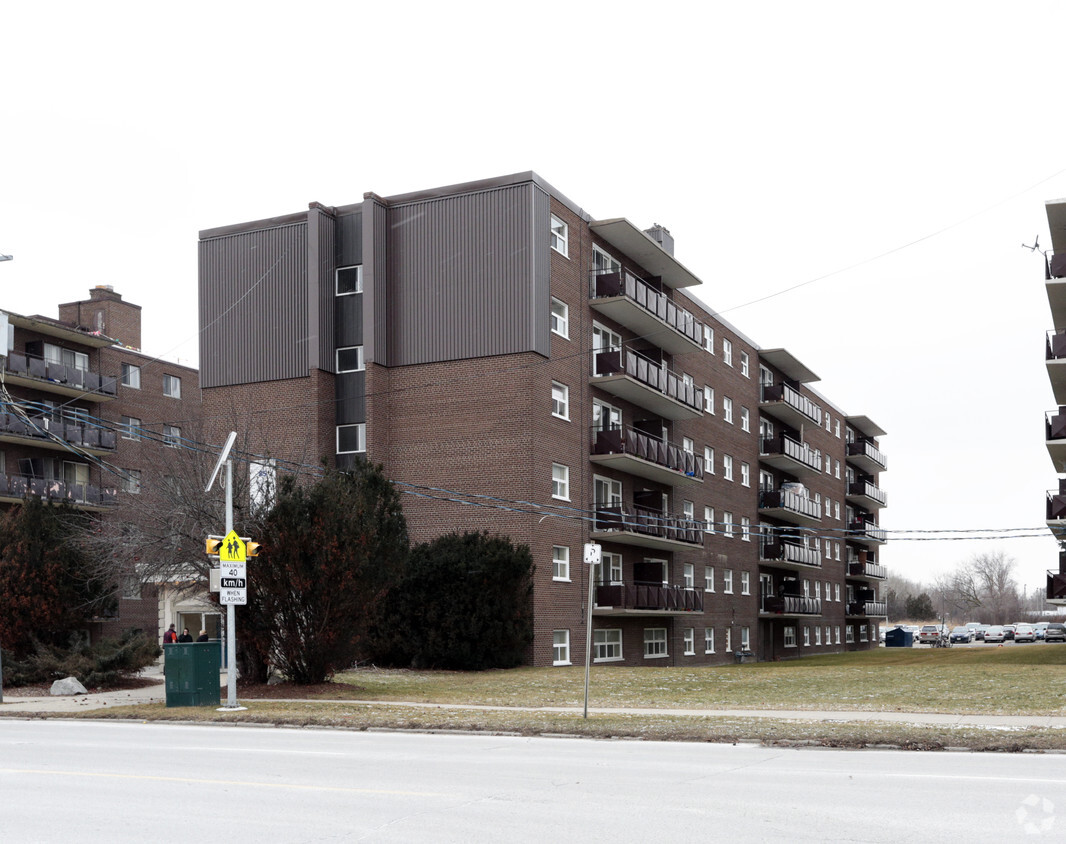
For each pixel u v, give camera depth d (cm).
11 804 1018
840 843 810
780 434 6469
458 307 3881
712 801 1003
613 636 4247
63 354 5009
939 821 895
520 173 3831
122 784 1138
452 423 3844
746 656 5534
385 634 3488
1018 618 15988
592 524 4081
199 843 831
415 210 3994
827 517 7438
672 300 4988
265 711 2064
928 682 2630
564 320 4022
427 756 1398
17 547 3097
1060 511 4119
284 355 4066
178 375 5731
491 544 3531
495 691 2597
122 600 4984
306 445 3541
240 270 4203
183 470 2839
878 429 8562
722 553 5428
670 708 2111
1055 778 1146
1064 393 4666
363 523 2609
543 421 3806
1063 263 4197
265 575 2523
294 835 857
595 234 4288
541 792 1065
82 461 5041
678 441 4972
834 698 2247
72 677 2848
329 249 4072
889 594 17125
